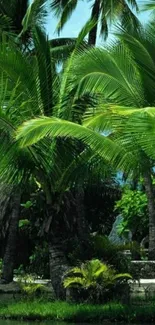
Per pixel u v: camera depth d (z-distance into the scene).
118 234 26.33
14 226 21.41
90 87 14.69
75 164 14.56
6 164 14.06
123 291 14.04
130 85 14.79
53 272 14.84
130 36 14.73
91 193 31.05
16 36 22.97
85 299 13.91
